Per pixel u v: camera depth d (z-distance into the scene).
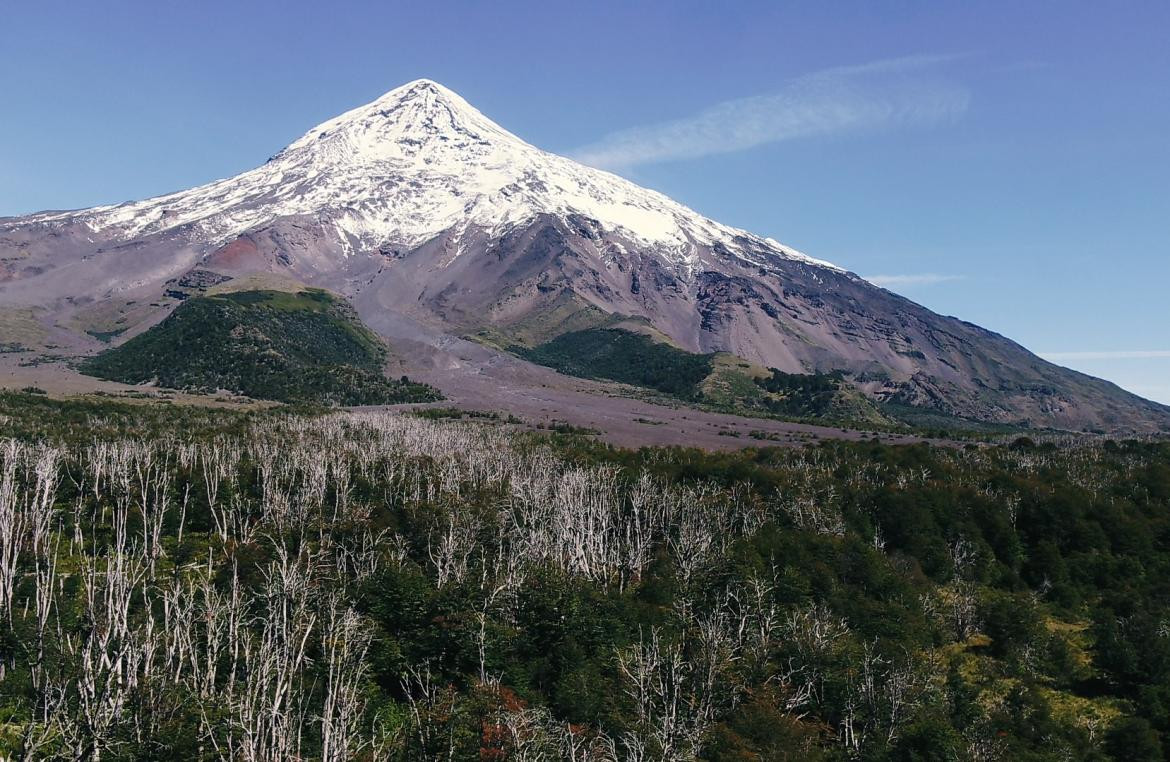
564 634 82.81
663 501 133.50
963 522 141.62
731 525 130.12
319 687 69.62
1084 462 182.38
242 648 73.44
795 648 84.25
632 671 75.75
